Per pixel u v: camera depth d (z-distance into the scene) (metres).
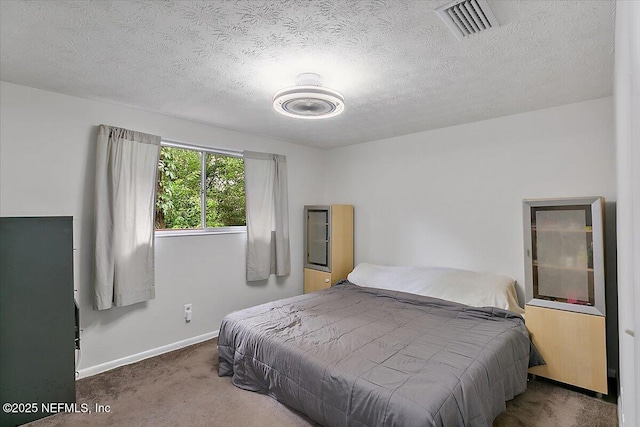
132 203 2.85
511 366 2.18
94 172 2.72
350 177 4.49
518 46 1.83
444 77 2.25
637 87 0.56
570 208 2.48
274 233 4.04
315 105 2.26
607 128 2.63
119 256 2.76
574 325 2.40
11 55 1.95
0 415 1.88
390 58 1.98
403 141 3.92
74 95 2.60
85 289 2.68
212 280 3.52
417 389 1.64
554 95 2.60
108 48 1.87
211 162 3.66
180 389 2.46
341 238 4.25
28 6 1.48
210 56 1.97
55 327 2.04
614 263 2.59
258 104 2.81
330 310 2.92
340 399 1.79
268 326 2.52
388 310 2.92
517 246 3.07
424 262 3.73
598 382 2.30
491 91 2.51
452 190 3.51
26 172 2.42
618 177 1.75
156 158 3.02
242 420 2.10
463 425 1.59
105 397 2.36
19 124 2.39
